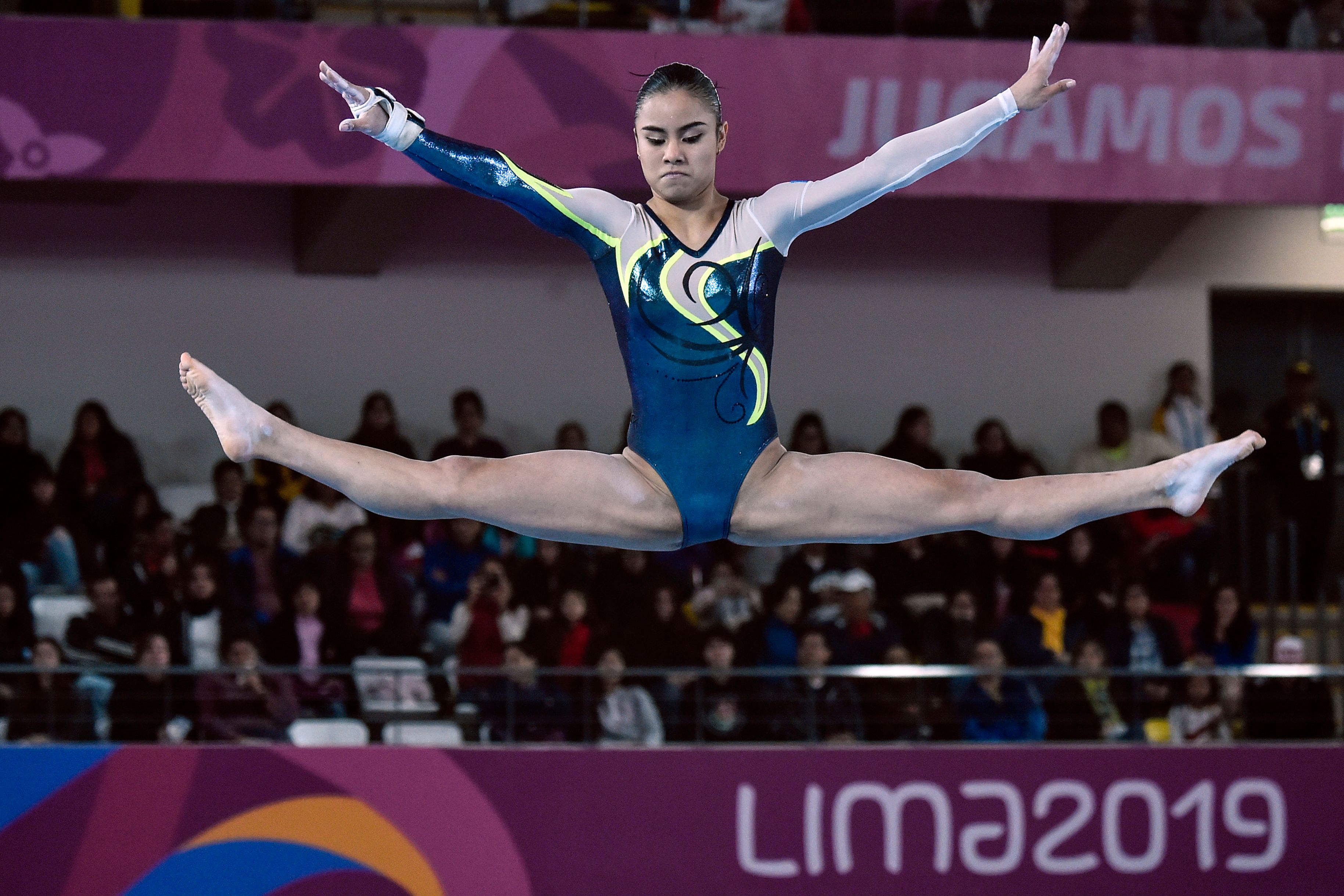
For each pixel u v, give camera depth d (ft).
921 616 124.06
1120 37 140.87
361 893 101.96
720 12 138.92
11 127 124.16
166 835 101.09
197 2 134.92
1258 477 151.53
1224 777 107.96
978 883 105.81
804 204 53.83
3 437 130.11
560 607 121.39
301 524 131.34
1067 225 160.56
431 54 128.77
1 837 100.17
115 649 114.42
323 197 146.20
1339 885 107.65
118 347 151.43
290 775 102.42
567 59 130.00
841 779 105.60
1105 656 122.52
